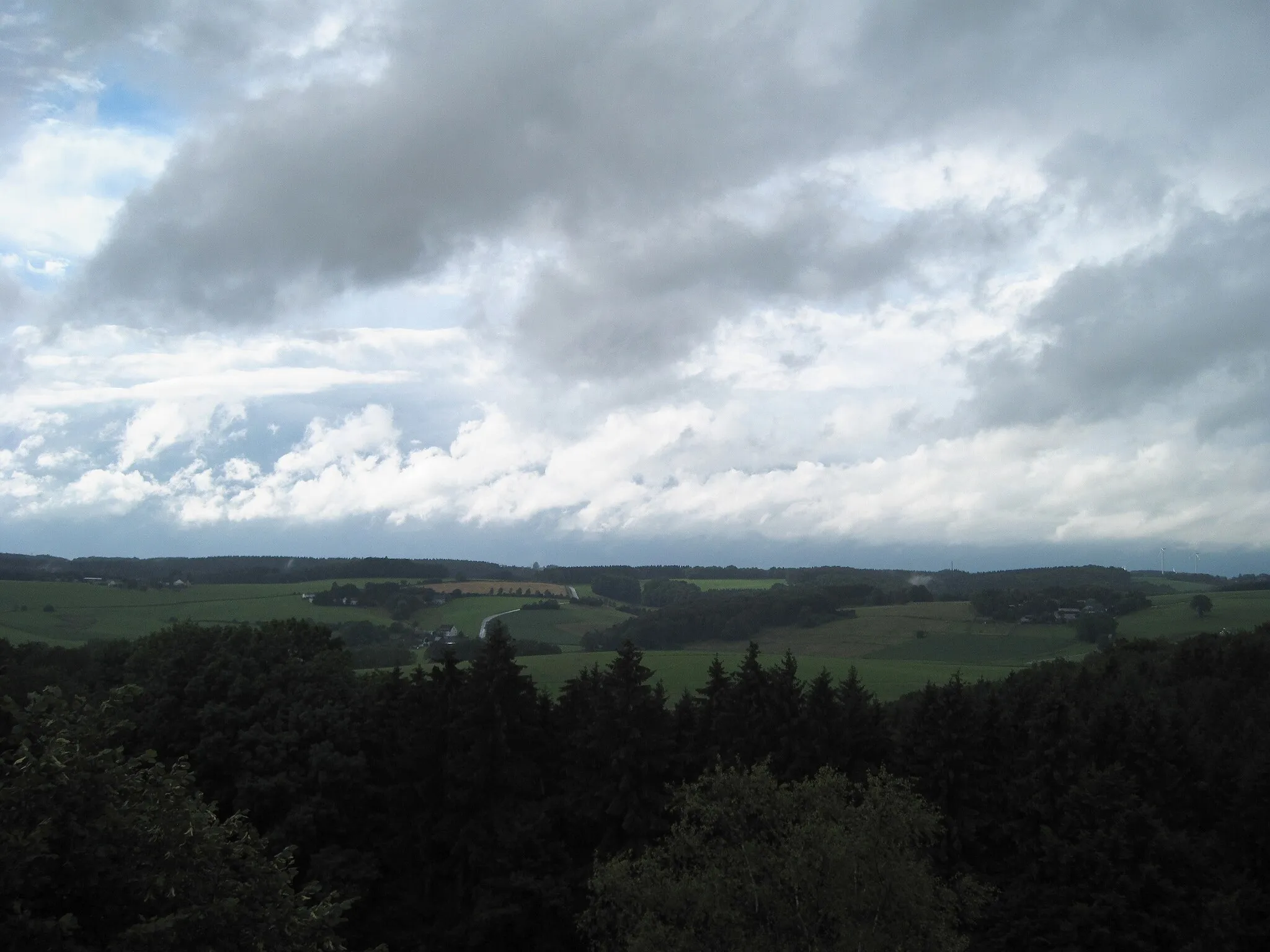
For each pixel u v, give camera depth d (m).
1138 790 51.78
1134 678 74.69
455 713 51.00
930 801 50.47
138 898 18.25
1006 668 104.62
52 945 16.27
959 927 46.50
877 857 31.20
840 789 35.91
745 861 32.47
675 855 35.06
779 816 33.97
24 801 17.84
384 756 52.44
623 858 35.44
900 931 30.88
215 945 18.70
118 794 19.77
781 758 52.25
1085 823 48.00
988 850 51.84
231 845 21.39
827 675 54.94
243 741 47.06
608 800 49.69
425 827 49.09
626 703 50.16
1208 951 42.97
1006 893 47.72
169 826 19.58
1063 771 50.62
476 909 45.31
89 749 19.75
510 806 49.53
